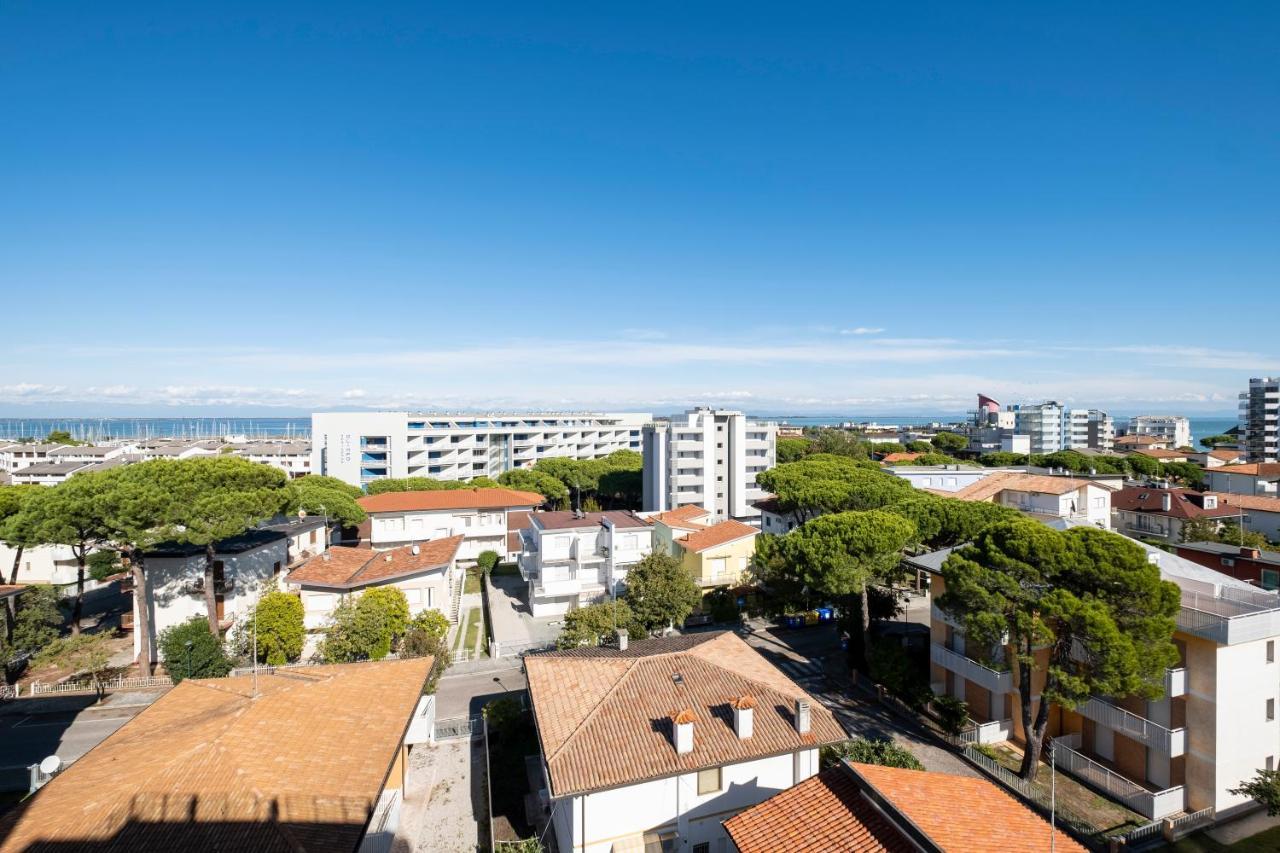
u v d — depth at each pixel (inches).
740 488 3683.6
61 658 1515.7
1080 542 950.4
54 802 748.6
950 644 1326.3
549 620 2036.2
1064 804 990.4
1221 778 932.6
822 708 965.8
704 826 867.4
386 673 1120.2
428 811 1016.2
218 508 1530.5
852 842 661.9
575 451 5693.9
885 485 2166.6
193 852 670.5
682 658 1047.6
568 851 847.7
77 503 1439.5
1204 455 4859.7
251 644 1562.5
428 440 4697.3
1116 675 871.1
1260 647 972.6
